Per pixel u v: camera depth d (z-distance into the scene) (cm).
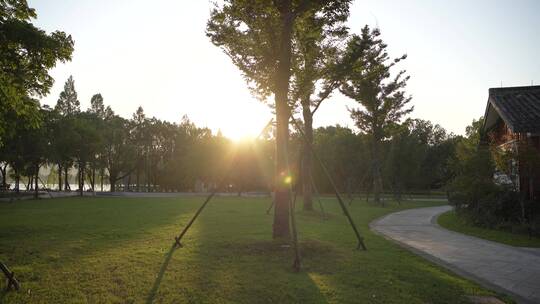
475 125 3569
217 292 614
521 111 1748
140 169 7238
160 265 788
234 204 2917
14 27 1265
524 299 632
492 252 1043
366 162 4831
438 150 6769
